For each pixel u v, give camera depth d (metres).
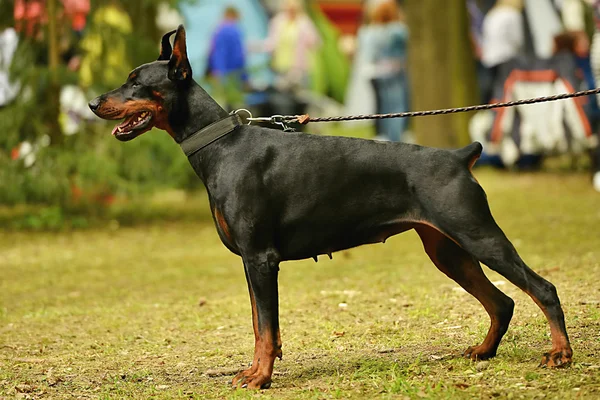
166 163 18.91
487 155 24.58
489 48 26.44
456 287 11.78
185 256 15.79
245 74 21.19
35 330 10.89
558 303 7.55
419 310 10.64
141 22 19.70
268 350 7.81
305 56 31.78
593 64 19.19
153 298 12.51
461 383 7.49
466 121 25.16
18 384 8.49
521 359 8.15
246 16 33.47
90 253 16.25
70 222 19.33
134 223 19.44
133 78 8.02
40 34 19.22
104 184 18.88
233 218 7.75
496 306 8.16
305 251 7.87
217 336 10.22
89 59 19.19
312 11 34.28
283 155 7.79
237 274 14.04
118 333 10.60
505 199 19.98
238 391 7.69
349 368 8.39
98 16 19.22
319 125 30.09
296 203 7.75
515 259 7.50
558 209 18.31
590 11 25.58
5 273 14.61
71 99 19.27
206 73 28.30
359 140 7.84
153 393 8.02
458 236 7.52
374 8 28.48
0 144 18.80
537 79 22.67
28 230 18.67
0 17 19.27
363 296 11.75
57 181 18.47
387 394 7.36
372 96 29.77
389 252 15.38
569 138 22.45
